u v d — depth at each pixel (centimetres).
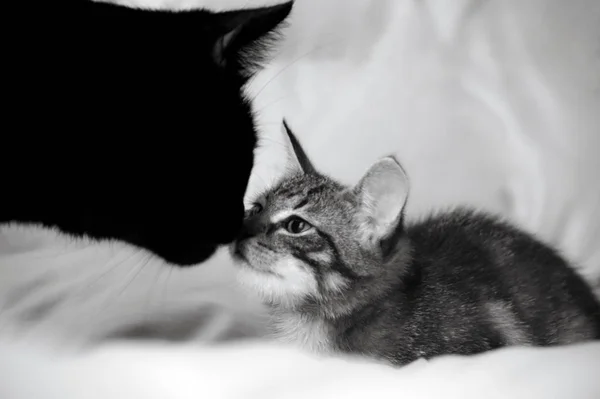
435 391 55
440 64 79
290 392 56
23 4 57
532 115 77
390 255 62
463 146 76
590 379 55
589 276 68
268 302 63
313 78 80
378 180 61
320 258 61
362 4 82
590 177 73
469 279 63
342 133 77
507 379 55
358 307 62
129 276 68
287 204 63
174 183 57
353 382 56
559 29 80
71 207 58
